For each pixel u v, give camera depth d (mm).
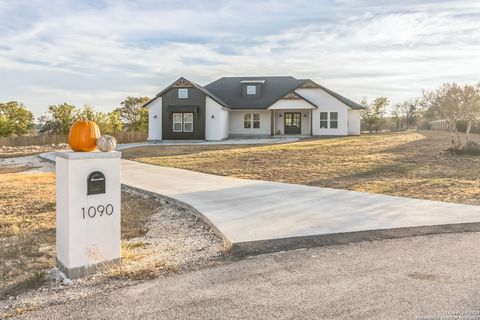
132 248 5496
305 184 10688
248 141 28312
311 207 7395
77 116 39375
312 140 26672
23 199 9367
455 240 5309
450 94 16766
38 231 6629
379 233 5613
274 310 3373
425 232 5656
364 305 3418
